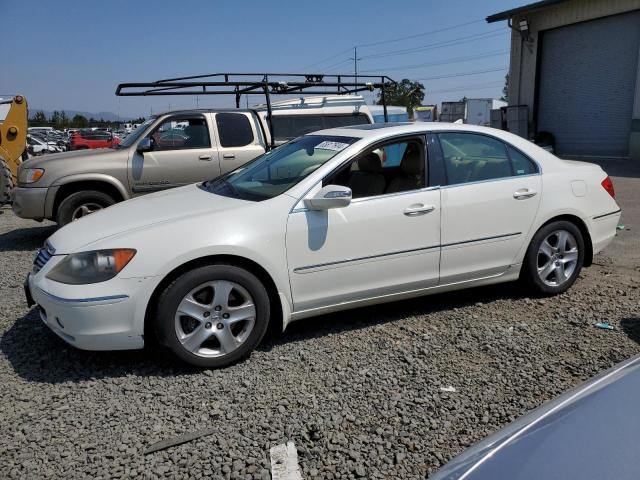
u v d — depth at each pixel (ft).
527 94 70.74
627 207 31.14
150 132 25.54
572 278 16.38
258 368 12.16
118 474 8.68
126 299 11.26
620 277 18.20
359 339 13.60
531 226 15.38
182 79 25.93
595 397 6.06
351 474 8.63
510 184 15.01
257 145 27.45
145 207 13.51
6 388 11.39
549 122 69.72
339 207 12.60
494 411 10.29
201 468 8.82
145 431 9.81
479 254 14.76
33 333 14.17
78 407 10.65
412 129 14.30
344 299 13.41
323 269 12.89
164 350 11.78
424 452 9.15
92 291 11.16
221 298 11.92
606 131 63.36
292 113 28.89
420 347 13.05
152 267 11.35
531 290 16.12
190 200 13.78
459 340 13.39
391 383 11.38
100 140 116.16
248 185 14.29
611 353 12.53
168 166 25.61
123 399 10.94
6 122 34.73
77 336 11.34
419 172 14.11
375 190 13.87
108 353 12.96
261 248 12.14
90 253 11.43
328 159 13.50
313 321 14.84
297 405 10.61
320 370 12.01
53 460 9.05
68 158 24.56
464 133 14.88
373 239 13.30
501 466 5.32
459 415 10.18
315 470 8.72
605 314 14.88
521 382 11.34
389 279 13.73
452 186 14.28
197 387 11.35
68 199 24.09
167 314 11.50
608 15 60.23
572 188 15.98
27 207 24.02
